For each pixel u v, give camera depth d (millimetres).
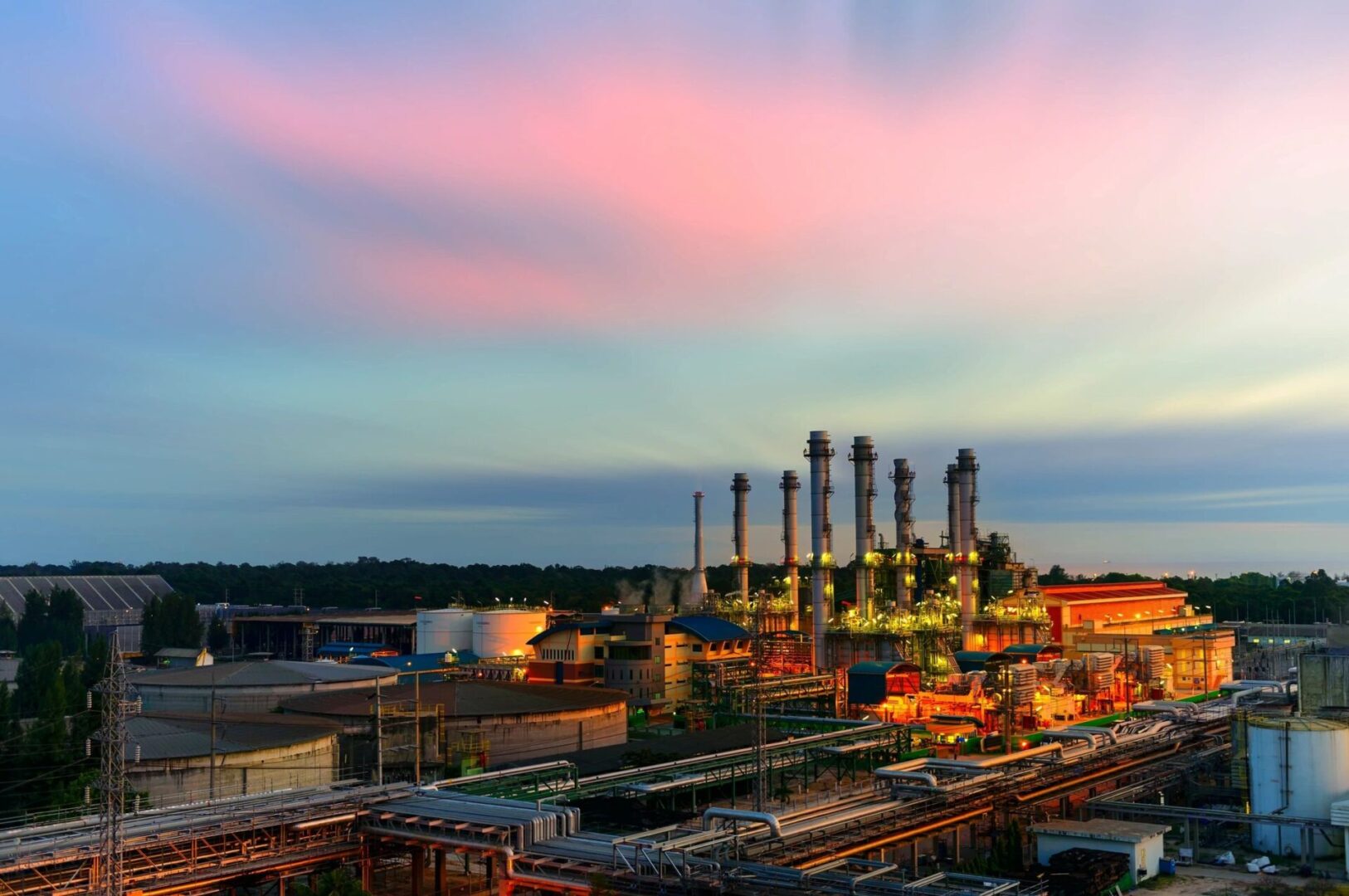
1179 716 142500
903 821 93688
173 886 79250
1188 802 113688
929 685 189750
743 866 75000
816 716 175875
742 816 84250
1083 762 118125
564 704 159125
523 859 81562
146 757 114188
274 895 92562
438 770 134875
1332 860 96500
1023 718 164625
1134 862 88750
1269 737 103062
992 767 110562
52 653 163375
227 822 84875
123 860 76625
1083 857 88000
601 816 105938
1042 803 110938
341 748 139000
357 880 90125
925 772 104500
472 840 84438
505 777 107000
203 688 170625
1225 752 127250
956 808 98250
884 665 182500
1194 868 93375
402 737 143750
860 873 84188
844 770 145500
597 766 130750
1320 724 102562
